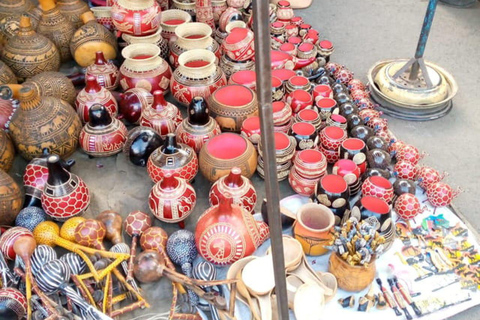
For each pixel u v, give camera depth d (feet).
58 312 4.61
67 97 7.36
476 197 7.03
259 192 6.65
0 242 5.25
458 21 12.00
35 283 4.83
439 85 8.57
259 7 2.53
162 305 5.30
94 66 7.63
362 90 8.46
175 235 5.54
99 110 6.49
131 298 5.25
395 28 11.68
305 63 8.66
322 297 4.92
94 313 4.64
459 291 5.41
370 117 7.63
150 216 6.24
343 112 7.64
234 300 4.91
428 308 5.24
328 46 9.18
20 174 6.70
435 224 6.23
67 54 8.66
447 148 7.98
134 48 7.60
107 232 5.70
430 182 6.54
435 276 5.58
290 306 5.04
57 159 5.53
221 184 5.76
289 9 9.75
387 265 5.69
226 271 5.56
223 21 8.95
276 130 6.89
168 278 5.12
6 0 8.75
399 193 6.35
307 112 7.09
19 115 6.40
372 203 5.53
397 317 5.16
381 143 6.92
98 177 6.72
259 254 5.75
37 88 6.61
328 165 7.04
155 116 6.76
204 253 5.32
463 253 5.86
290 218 5.79
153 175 6.07
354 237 4.96
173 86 7.38
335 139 6.75
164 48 8.30
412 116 8.51
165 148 6.04
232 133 6.43
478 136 8.25
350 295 5.32
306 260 5.34
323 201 5.68
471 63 10.34
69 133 6.57
